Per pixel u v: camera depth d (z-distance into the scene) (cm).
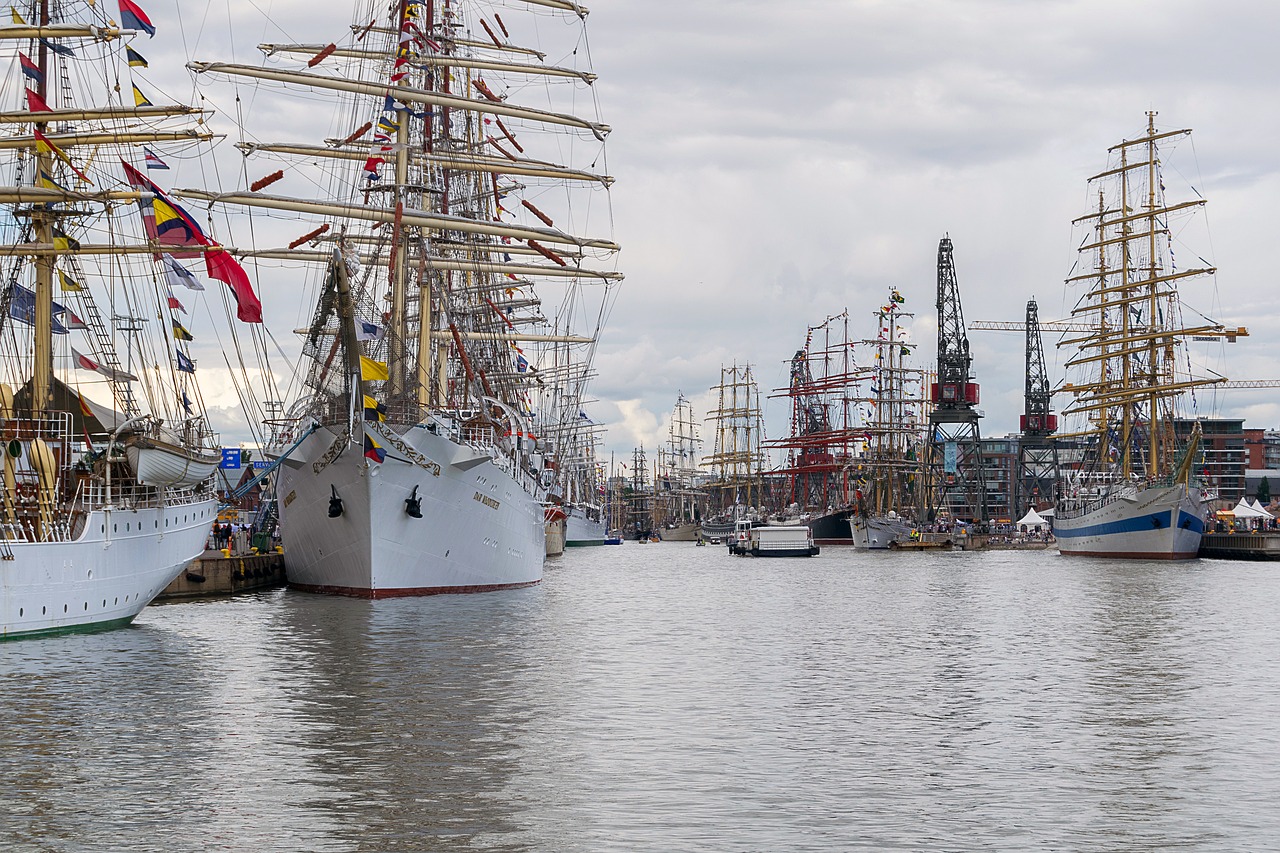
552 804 2945
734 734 3775
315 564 8400
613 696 4431
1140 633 6712
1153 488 16012
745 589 10919
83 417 6512
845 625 7256
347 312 7388
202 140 6612
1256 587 10444
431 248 10538
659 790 3089
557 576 13562
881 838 2711
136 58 6494
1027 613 8062
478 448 8475
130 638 5778
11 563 5269
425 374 9538
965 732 3847
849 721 4009
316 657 5272
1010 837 2730
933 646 6128
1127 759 3478
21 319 6481
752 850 2620
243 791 3025
